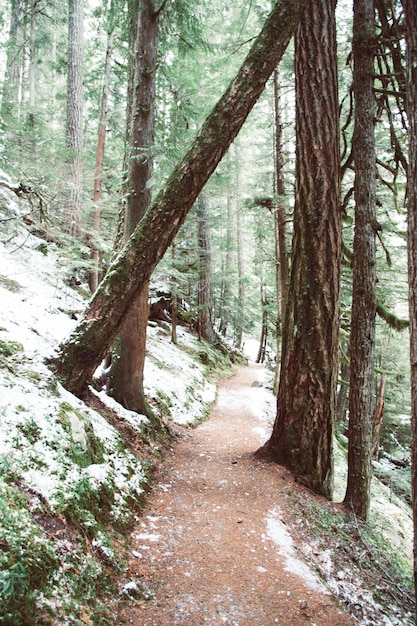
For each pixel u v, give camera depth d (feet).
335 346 21.76
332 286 21.57
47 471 11.37
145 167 23.53
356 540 17.79
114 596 9.96
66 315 27.71
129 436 19.92
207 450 25.57
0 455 10.30
